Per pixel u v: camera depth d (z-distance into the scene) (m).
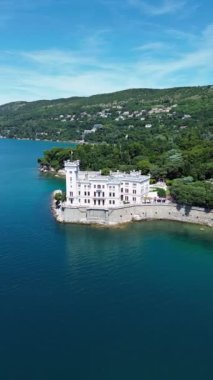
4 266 144.12
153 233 183.62
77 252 158.62
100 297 123.31
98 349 99.31
